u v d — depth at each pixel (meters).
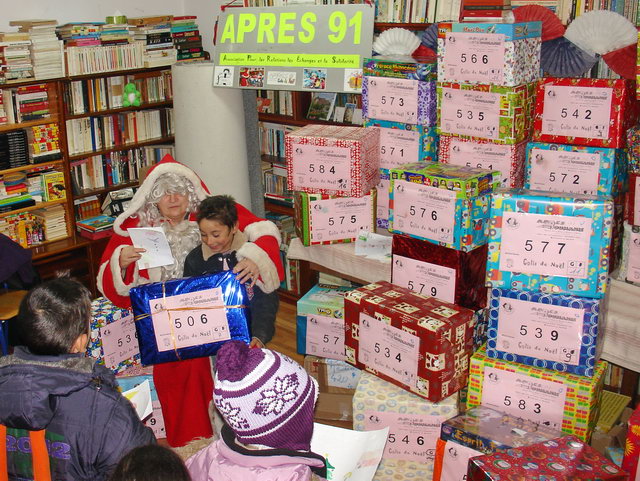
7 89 4.13
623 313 1.99
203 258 2.43
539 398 1.97
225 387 1.19
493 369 2.03
